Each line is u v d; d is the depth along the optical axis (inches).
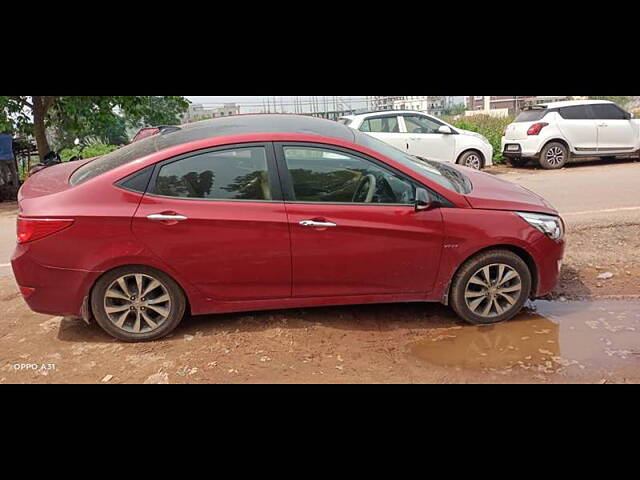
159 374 132.0
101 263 136.7
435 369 134.0
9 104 488.1
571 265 199.8
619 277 187.9
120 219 135.1
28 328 157.5
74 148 768.3
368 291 149.7
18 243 137.6
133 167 138.7
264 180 142.2
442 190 147.6
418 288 151.4
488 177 177.2
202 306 146.5
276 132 147.0
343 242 143.0
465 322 158.2
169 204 137.6
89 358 139.9
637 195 305.4
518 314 164.1
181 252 138.9
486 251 150.7
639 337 147.4
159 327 146.9
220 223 138.0
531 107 465.1
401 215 144.1
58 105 510.6
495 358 138.8
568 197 310.7
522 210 152.0
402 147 401.1
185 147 140.6
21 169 599.2
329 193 144.5
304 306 149.9
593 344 144.8
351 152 145.3
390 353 141.8
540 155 447.5
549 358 138.2
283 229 140.1
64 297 139.5
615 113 456.8
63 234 134.1
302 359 138.5
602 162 481.1
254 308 149.0
